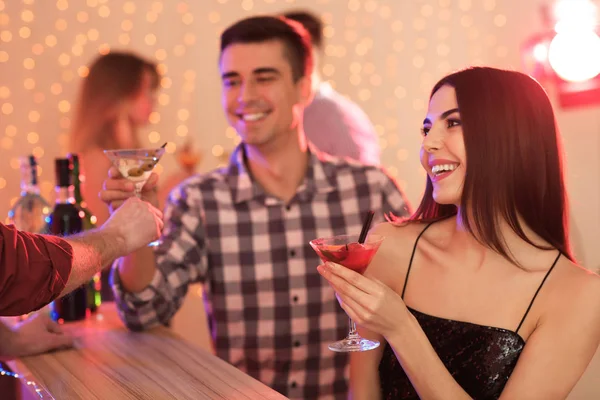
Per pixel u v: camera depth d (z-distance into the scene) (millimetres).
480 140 1759
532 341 1721
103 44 4973
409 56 5707
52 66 4863
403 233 2033
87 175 3568
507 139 1757
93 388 1759
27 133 4828
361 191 2643
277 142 2533
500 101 1759
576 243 4527
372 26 5605
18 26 4777
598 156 5766
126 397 1688
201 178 2609
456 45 5805
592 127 5734
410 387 1855
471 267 1867
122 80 3652
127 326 2320
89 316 2539
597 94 5441
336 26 5527
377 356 1979
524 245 1811
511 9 5855
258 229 2564
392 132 5707
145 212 1940
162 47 5113
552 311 1730
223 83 2557
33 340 2062
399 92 5699
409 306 1938
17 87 4793
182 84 5168
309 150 2660
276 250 2564
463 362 1781
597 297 1697
